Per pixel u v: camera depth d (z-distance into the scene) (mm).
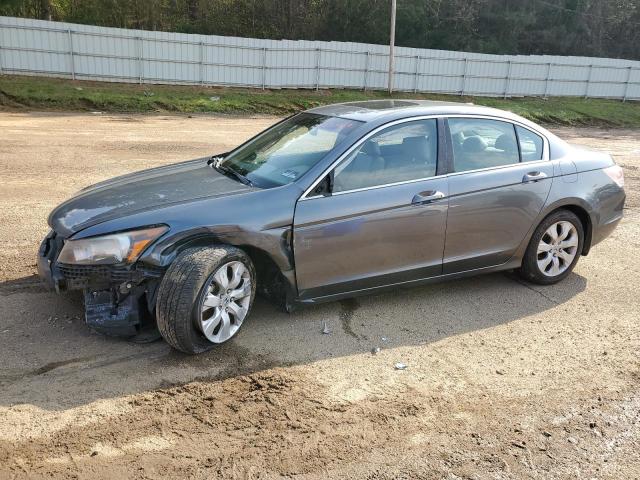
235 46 26250
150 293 3900
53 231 4297
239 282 4027
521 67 31391
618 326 4758
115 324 3889
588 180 5453
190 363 3855
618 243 7082
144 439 3098
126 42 24703
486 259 5027
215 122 19438
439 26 40625
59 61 24047
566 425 3414
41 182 8906
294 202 4117
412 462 3035
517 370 4012
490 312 4914
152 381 3627
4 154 11062
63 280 3852
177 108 22328
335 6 37750
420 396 3637
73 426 3164
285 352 4070
